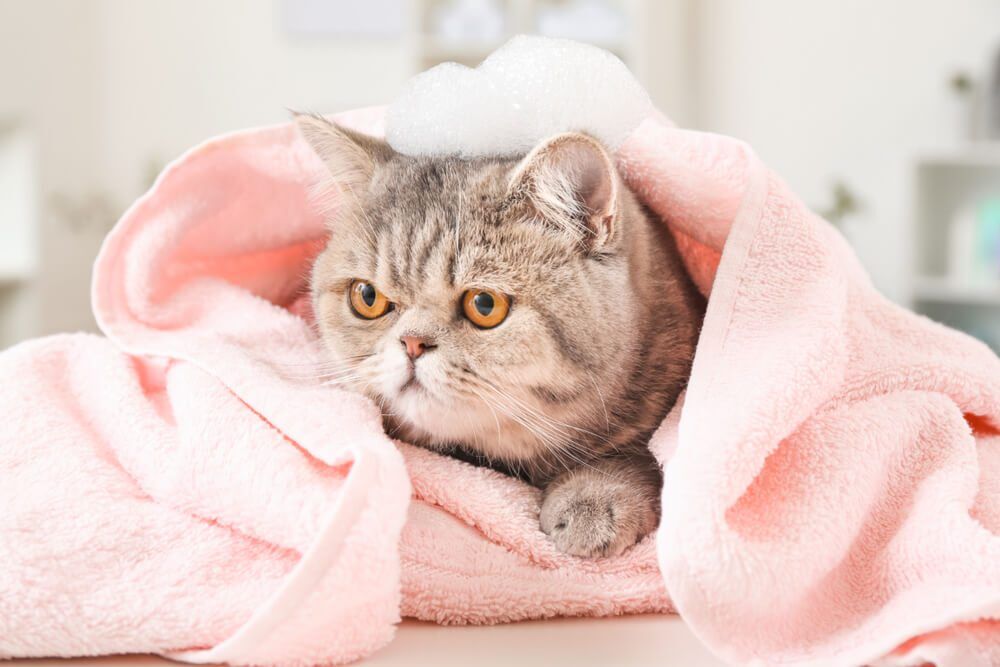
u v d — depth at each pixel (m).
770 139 1.97
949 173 1.82
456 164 0.55
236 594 0.44
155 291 0.56
